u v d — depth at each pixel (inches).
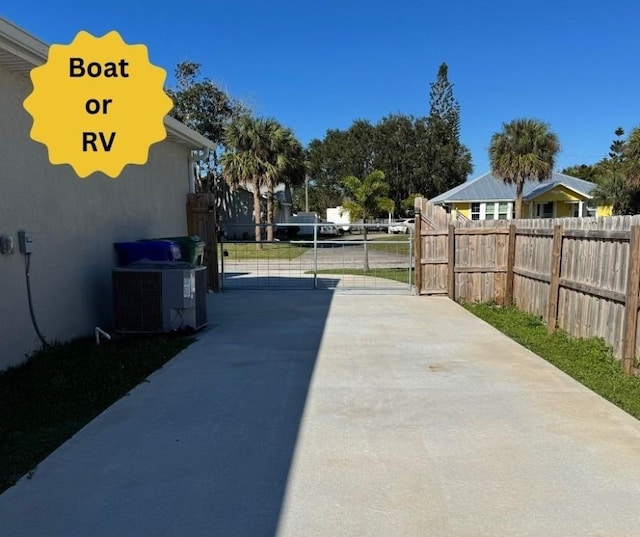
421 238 384.2
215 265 411.5
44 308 221.8
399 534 91.7
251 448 126.9
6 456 122.0
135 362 203.2
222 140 1213.7
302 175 1108.5
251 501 102.7
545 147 935.0
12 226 200.5
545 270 288.7
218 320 295.1
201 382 180.1
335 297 384.8
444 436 133.5
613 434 134.3
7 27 169.0
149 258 276.1
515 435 133.8
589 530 92.7
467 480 110.5
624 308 199.9
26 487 108.3
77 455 123.0
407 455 122.6
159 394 167.5
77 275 247.9
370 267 658.2
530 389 171.5
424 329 269.6
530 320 294.8
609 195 944.3
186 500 103.2
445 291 383.6
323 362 206.1
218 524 95.0
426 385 176.4
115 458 121.6
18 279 203.9
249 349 226.8
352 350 225.6
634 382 183.0
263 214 1347.2
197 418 146.7
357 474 113.5
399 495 104.7
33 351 213.2
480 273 362.9
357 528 93.5
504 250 352.8
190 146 396.2
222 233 432.8
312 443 129.6
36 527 94.2
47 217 223.6
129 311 247.8
